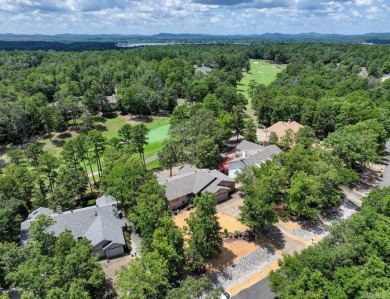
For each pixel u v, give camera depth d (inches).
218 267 1846.7
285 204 2425.0
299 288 1363.2
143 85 5876.0
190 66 7667.3
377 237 1558.8
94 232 2014.0
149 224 1745.8
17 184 2397.9
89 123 4549.7
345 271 1389.0
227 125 3725.4
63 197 2379.4
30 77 6151.6
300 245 2063.2
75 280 1407.5
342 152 2664.9
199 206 1786.4
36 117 4340.6
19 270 1406.3
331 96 4862.2
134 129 3041.3
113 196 2362.2
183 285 1397.6
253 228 2105.1
